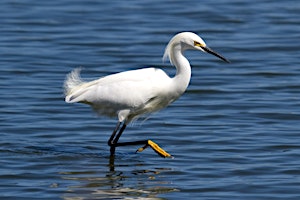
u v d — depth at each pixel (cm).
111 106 1341
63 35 2455
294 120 1609
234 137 1476
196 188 1180
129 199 1124
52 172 1262
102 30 2527
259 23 2625
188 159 1341
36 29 2523
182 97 1822
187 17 2695
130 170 1280
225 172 1262
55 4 2862
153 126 1565
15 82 1931
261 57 2239
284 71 2075
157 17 2697
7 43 2344
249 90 1886
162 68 2125
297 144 1424
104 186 1189
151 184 1201
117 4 2877
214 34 2497
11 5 2831
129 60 2189
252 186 1188
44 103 1731
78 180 1220
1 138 1459
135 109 1345
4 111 1655
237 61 2194
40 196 1137
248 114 1659
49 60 2166
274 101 1772
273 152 1377
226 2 2917
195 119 1620
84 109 1688
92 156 1364
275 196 1144
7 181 1209
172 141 1459
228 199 1131
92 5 2856
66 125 1565
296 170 1267
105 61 2172
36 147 1407
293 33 2497
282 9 2809
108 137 1493
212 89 1883
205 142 1447
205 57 2242
